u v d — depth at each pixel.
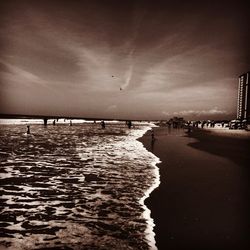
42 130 48.59
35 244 5.03
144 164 13.81
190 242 4.98
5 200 7.77
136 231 5.53
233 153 18.39
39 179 10.45
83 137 34.16
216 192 8.34
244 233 5.37
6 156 16.52
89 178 10.59
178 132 52.50
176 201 7.47
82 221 6.13
